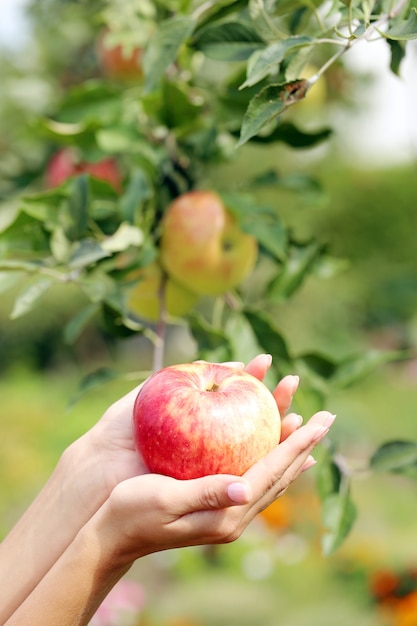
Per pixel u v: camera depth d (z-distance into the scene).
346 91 2.78
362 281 12.08
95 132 1.89
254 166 7.65
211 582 4.81
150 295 1.86
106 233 1.78
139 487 1.11
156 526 1.10
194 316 1.77
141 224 1.73
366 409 10.33
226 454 1.17
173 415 1.18
